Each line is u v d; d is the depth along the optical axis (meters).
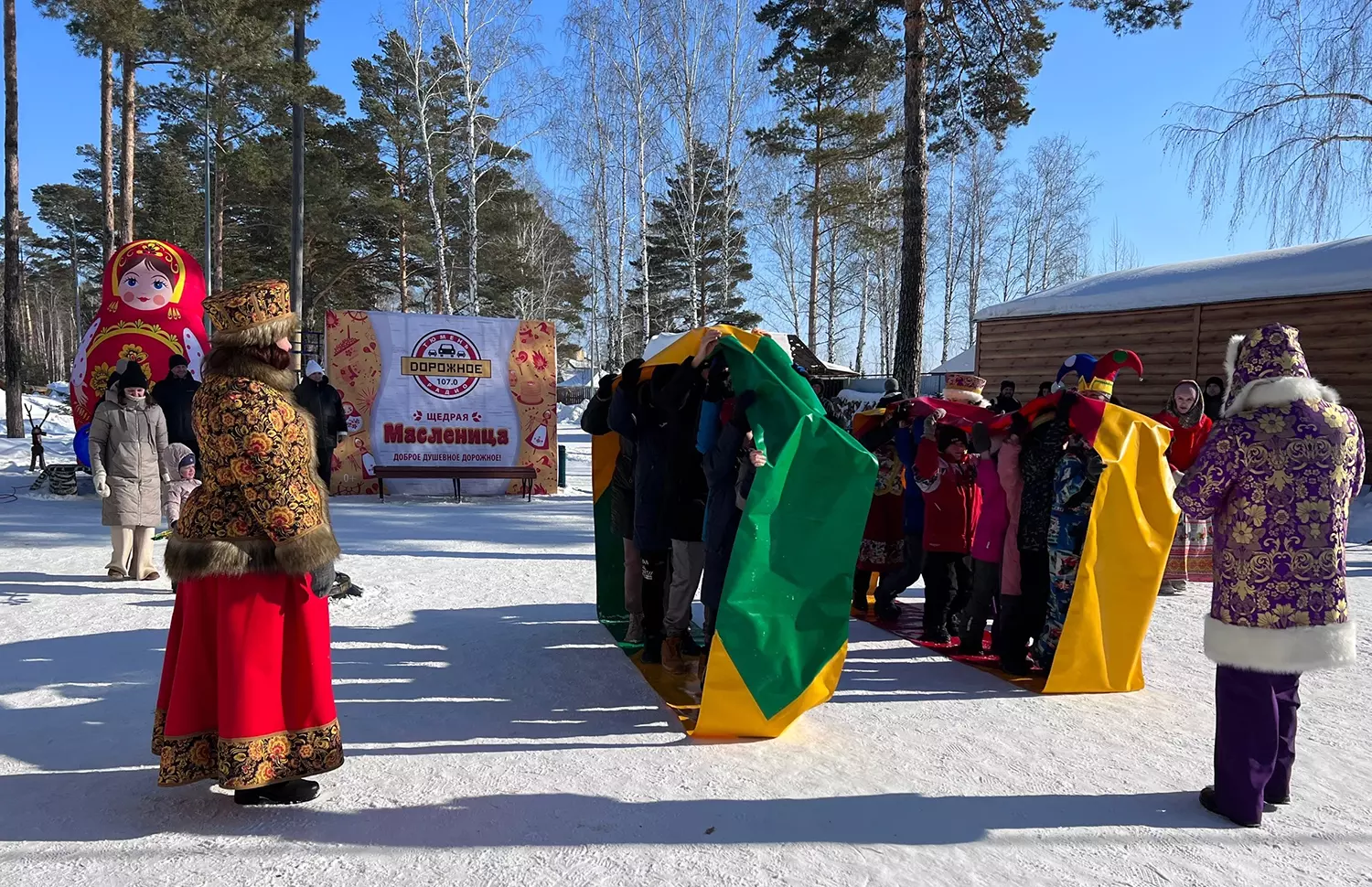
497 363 13.23
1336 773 3.44
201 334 11.73
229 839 2.72
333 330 12.52
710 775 3.31
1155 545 4.50
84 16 16.61
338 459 12.61
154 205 35.28
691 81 22.72
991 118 11.94
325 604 3.02
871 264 35.28
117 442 6.41
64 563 7.14
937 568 5.44
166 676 2.95
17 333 18.81
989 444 4.88
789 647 3.77
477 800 3.04
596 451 5.62
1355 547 8.95
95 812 2.89
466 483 13.15
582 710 4.06
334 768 3.01
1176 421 6.36
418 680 4.43
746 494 3.90
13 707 3.87
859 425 6.13
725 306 24.52
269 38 17.34
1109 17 11.94
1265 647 2.91
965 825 2.93
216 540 2.74
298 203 17.27
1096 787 3.27
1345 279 11.16
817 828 2.88
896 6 11.94
